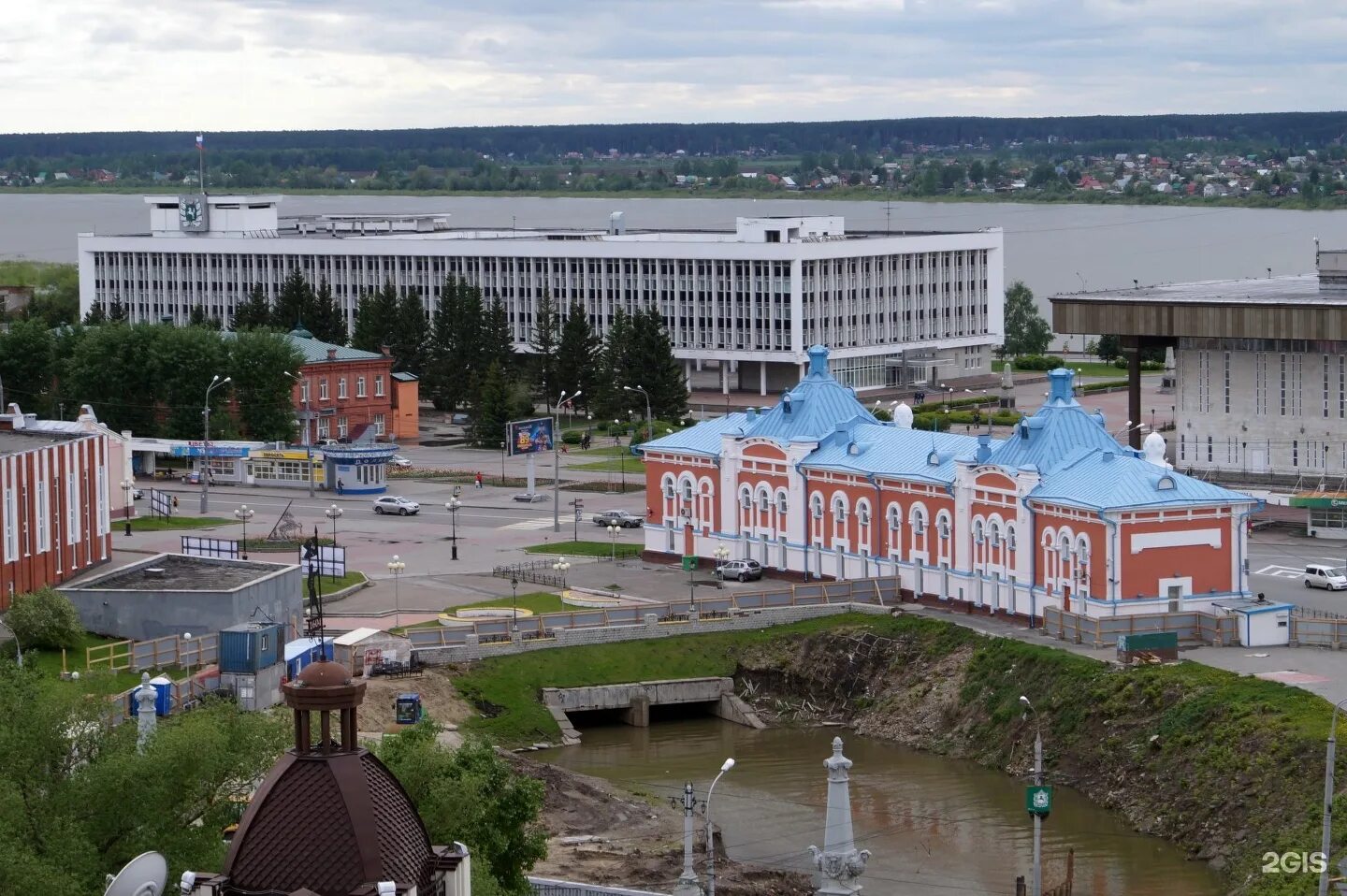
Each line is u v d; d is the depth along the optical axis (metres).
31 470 176.75
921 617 181.25
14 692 103.81
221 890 47.38
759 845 138.88
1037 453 180.00
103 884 93.19
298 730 48.56
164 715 139.88
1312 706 144.25
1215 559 171.88
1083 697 156.62
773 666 178.25
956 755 161.62
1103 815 145.00
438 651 173.25
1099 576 169.62
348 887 47.09
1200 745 145.00
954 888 129.75
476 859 97.31
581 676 174.75
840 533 197.12
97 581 173.50
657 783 155.12
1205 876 132.00
